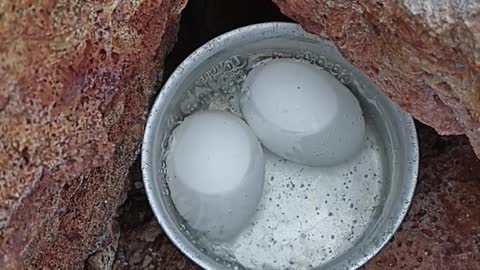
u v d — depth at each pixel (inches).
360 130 20.9
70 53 17.2
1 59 16.7
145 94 20.7
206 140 20.4
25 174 17.2
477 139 18.7
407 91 18.9
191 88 21.4
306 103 20.4
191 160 20.4
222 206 20.5
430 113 19.2
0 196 17.1
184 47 23.3
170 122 21.2
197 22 23.2
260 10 23.1
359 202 21.5
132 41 18.3
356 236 21.4
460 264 21.8
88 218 20.4
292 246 21.4
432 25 17.3
